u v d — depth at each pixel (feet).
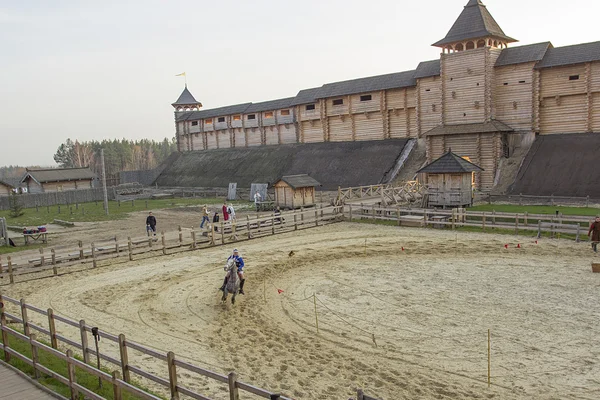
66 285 63.26
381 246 81.25
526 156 137.18
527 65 142.31
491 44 151.84
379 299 52.34
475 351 37.88
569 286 54.03
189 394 25.70
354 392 31.73
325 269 67.26
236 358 38.09
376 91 188.44
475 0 154.51
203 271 68.74
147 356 38.73
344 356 37.96
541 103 142.92
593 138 129.08
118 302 54.80
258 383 33.40
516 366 35.01
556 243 76.84
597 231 69.36
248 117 246.27
